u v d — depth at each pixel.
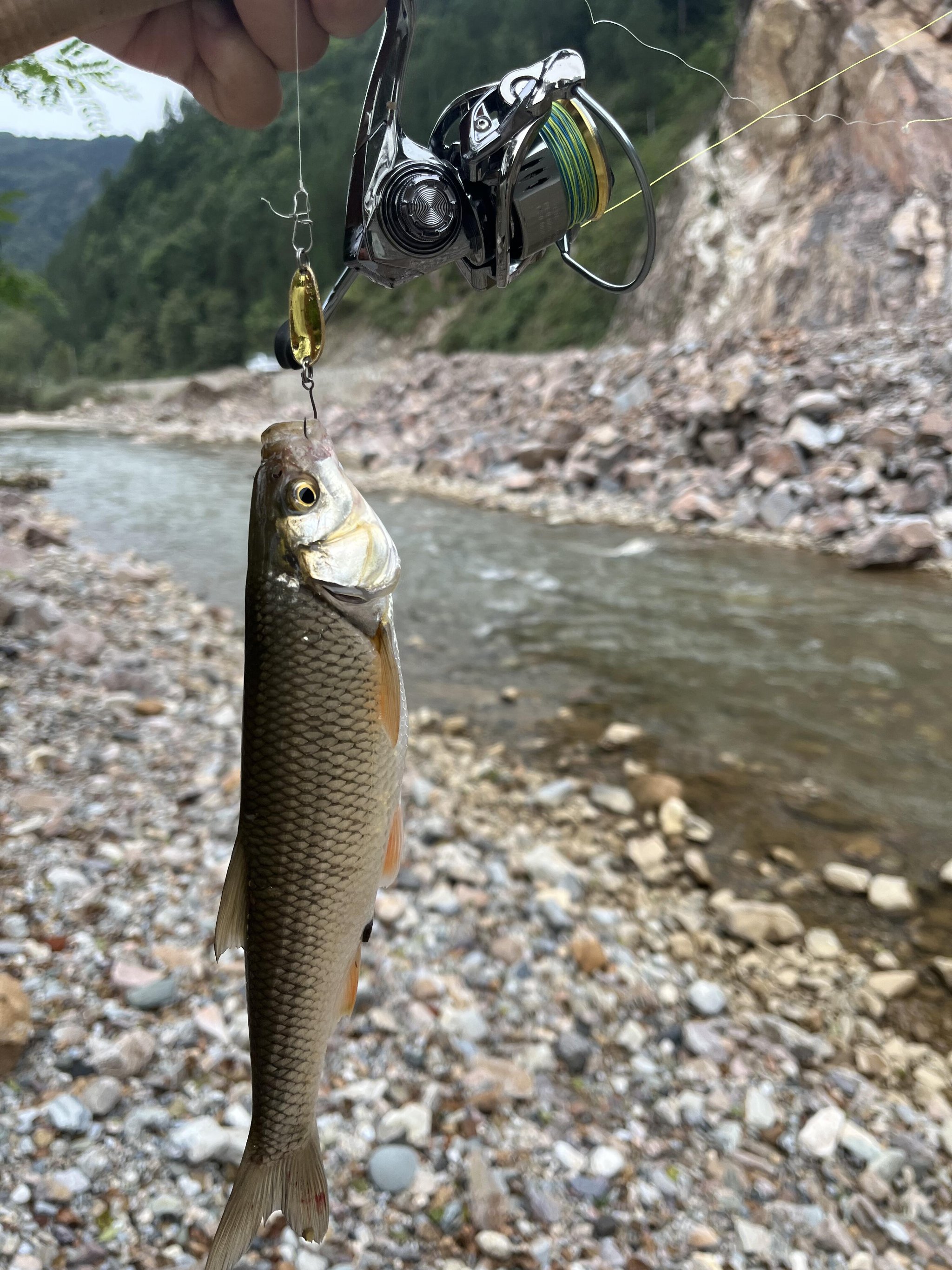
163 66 0.38
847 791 1.18
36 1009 0.65
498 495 3.45
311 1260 0.52
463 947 0.80
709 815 1.13
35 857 0.82
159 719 1.22
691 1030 0.73
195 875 0.83
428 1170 0.58
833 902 0.96
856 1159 0.63
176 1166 0.55
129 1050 0.62
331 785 0.27
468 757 1.27
